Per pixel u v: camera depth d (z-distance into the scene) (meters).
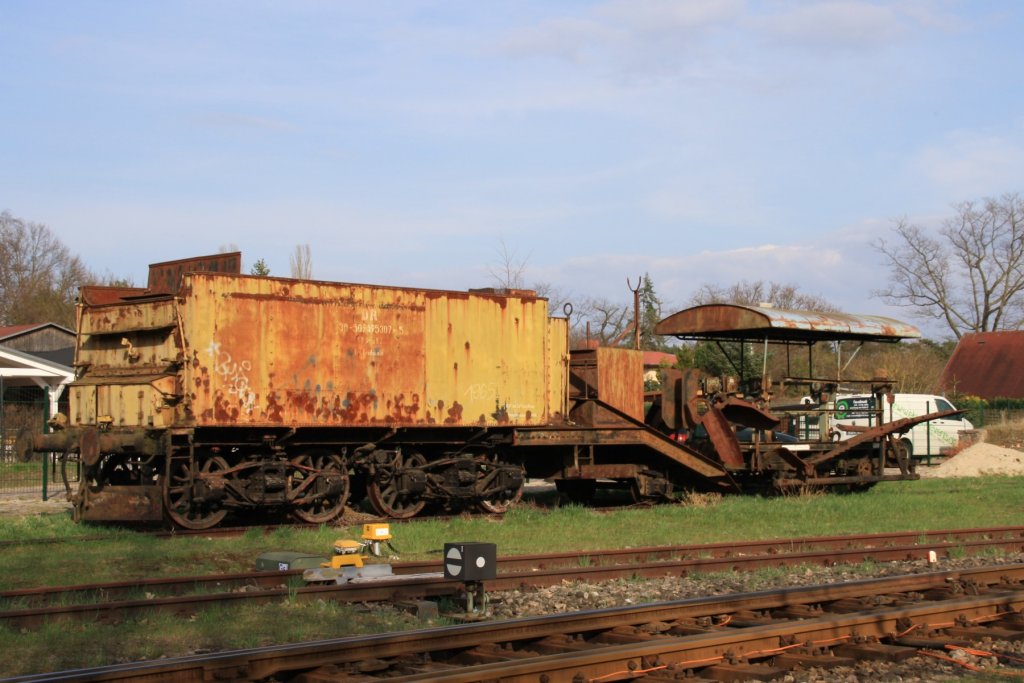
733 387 22.34
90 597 10.20
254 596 9.91
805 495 22.03
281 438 16.78
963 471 31.84
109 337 17.38
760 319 21.70
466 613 9.39
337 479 17.19
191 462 15.74
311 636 8.66
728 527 17.14
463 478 18.72
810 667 7.74
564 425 20.23
